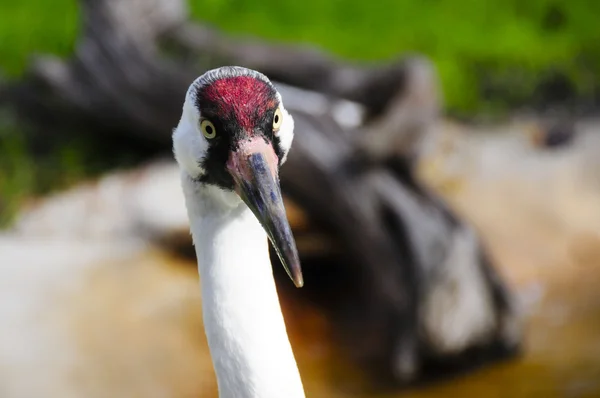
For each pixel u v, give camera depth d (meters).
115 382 10.05
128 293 10.99
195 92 5.00
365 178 11.54
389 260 11.53
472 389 11.29
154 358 10.34
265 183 4.87
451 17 16.97
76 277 11.09
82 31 13.91
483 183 13.42
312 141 11.48
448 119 14.83
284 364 5.04
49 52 15.50
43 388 9.79
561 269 12.46
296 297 11.83
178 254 11.83
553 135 14.29
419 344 11.31
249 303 5.04
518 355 11.73
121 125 13.88
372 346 11.45
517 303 11.77
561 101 15.61
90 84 13.77
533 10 17.20
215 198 5.08
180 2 14.02
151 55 13.48
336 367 11.33
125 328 10.57
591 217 12.91
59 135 14.43
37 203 13.21
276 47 13.71
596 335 11.77
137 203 12.52
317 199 11.66
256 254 5.10
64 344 10.25
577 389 11.02
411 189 11.91
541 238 12.75
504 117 15.05
